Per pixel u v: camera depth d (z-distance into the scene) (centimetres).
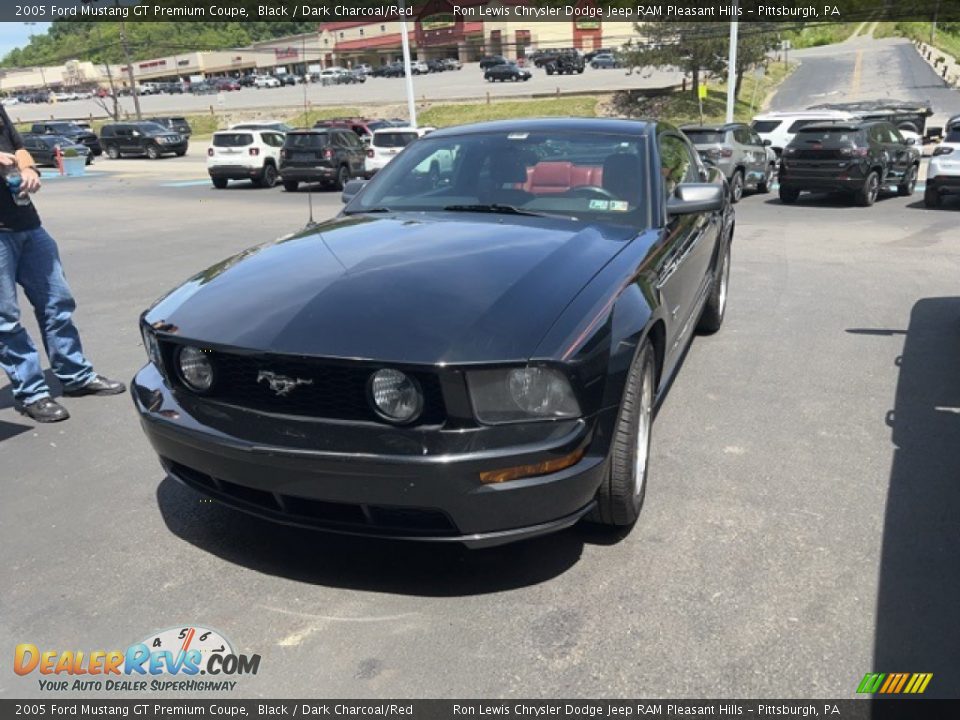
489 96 5256
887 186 1588
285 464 263
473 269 302
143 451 419
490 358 251
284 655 257
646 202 384
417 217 381
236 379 280
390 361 251
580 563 302
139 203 1856
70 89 10144
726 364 540
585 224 363
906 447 401
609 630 264
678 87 4844
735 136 1648
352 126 3475
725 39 4178
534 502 260
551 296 284
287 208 1694
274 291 299
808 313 678
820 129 1512
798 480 367
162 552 318
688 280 422
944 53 6838
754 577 291
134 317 712
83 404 491
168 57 10681
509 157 414
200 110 6694
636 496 317
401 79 7475
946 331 612
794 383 500
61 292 477
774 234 1159
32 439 438
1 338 444
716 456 394
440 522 266
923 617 267
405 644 261
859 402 465
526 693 238
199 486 300
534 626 267
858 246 1031
